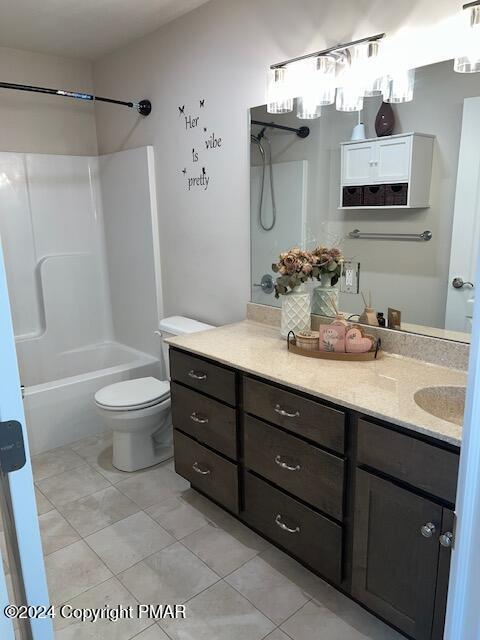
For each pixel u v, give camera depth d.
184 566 1.91
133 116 3.14
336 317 2.02
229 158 2.51
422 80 1.71
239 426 1.98
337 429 1.55
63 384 2.89
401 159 1.82
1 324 0.73
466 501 0.74
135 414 2.48
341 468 1.56
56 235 3.49
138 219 3.25
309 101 2.05
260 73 2.25
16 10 2.49
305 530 1.75
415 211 1.81
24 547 0.82
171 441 2.89
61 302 3.56
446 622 0.82
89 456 2.80
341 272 2.10
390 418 1.39
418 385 1.62
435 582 1.36
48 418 2.85
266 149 2.30
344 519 1.61
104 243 3.72
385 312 1.98
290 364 1.87
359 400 1.50
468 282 1.70
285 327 2.17
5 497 0.79
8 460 0.77
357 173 1.97
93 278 3.71
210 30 2.44
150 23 2.69
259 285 2.50
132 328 3.59
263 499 1.92
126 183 3.30
